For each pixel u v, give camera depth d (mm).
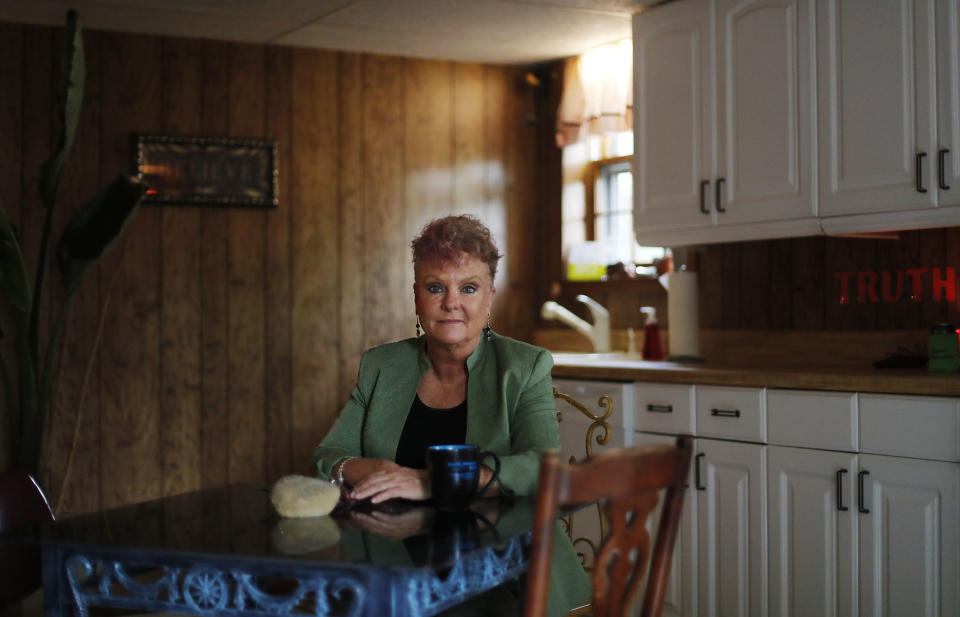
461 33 4172
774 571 2922
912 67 2818
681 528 3197
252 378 4363
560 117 4512
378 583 1245
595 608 1317
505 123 4781
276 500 1559
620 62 4266
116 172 4188
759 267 3705
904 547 2600
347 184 4516
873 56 2920
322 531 1445
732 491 3043
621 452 1308
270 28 4137
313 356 4457
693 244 3562
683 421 3205
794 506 2869
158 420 4234
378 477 1688
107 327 4168
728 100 3367
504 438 1852
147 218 4230
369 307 4547
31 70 4078
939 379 2529
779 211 3201
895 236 3219
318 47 4457
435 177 4660
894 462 2623
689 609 3170
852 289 3389
